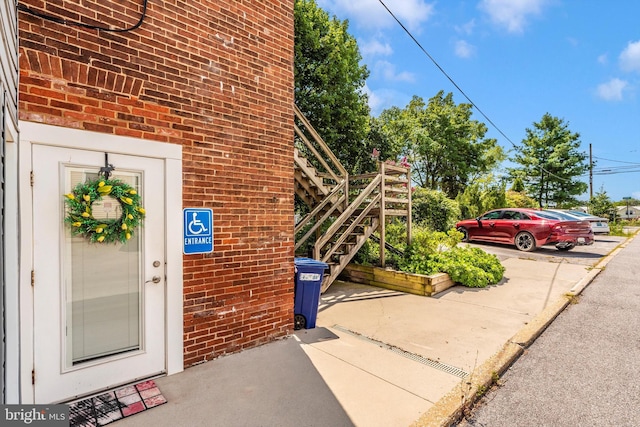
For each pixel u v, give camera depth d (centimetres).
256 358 344
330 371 316
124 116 283
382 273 667
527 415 255
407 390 281
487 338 400
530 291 624
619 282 702
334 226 598
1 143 150
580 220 1077
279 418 242
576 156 2764
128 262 291
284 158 406
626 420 248
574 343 397
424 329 431
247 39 370
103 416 242
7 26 163
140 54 291
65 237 259
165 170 308
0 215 147
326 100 1133
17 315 222
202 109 332
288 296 409
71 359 262
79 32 260
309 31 1087
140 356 296
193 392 277
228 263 353
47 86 246
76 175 263
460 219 1773
